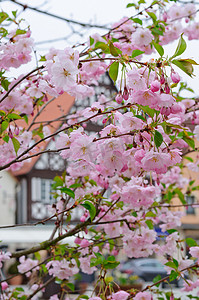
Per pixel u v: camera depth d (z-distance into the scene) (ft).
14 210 66.49
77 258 11.87
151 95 6.04
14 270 16.03
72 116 15.97
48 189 66.23
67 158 7.63
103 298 8.46
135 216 11.82
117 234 12.27
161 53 6.52
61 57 6.27
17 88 10.01
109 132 6.73
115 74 6.51
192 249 11.46
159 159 6.36
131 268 61.31
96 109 7.31
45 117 51.98
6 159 10.23
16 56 8.80
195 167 16.20
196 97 11.96
